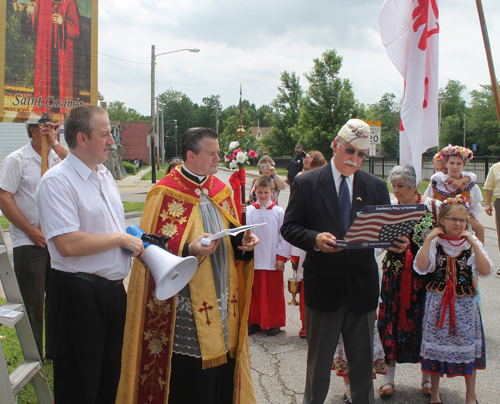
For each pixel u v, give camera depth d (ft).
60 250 7.22
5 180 11.56
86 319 7.48
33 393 10.37
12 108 10.39
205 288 8.82
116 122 178.91
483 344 10.41
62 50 11.04
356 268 9.08
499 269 22.84
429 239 10.36
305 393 9.62
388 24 12.97
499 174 21.86
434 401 10.62
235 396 9.09
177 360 8.87
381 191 9.64
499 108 10.57
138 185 80.69
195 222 8.87
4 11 10.21
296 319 17.15
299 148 36.58
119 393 8.70
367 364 9.27
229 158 10.70
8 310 7.34
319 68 104.99
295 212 9.50
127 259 8.14
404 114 12.70
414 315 11.13
